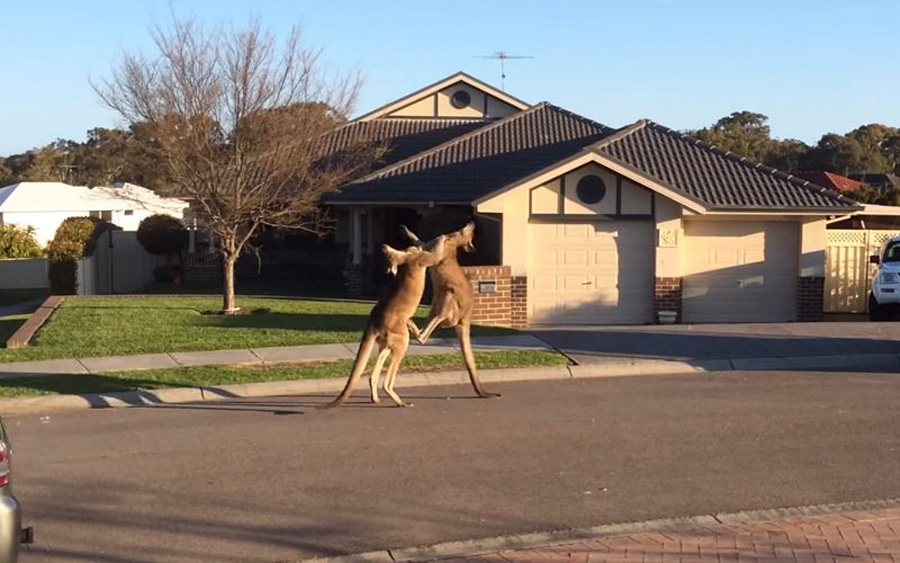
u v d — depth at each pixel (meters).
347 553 7.02
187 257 33.34
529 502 8.18
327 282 31.98
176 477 9.04
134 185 40.78
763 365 15.46
